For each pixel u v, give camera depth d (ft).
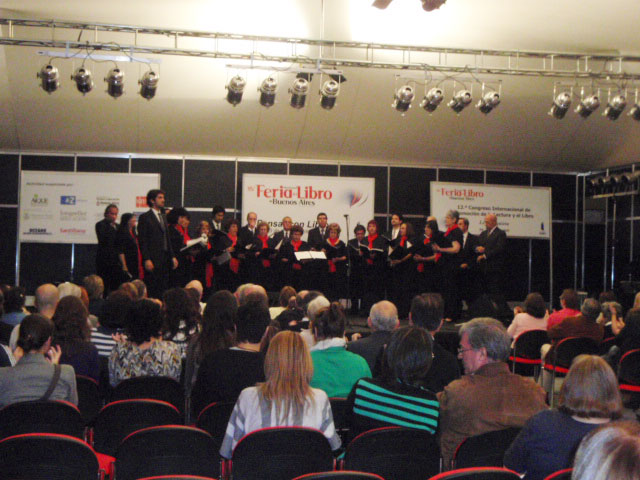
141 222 30.91
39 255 39.50
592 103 31.71
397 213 39.04
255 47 33.12
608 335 22.35
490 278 34.94
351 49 33.40
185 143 39.32
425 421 10.15
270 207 39.81
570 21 30.66
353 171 42.39
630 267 41.55
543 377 21.65
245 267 35.78
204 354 14.20
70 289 18.21
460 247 34.83
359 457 9.32
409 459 9.50
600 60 32.71
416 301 15.20
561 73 30.94
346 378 12.33
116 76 28.27
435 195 41.42
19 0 28.96
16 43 27.30
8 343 15.25
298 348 9.56
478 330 10.53
